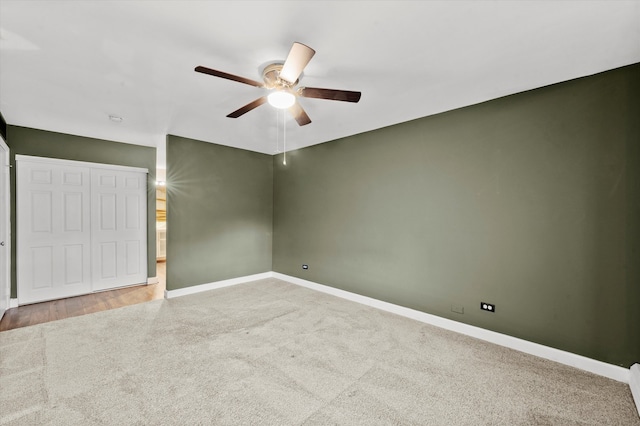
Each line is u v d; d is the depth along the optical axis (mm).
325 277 4176
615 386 1939
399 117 3123
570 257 2223
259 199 4906
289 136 3910
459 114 2834
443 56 1936
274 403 1748
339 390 1882
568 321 2227
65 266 3820
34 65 2055
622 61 1959
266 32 1689
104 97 2605
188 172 4012
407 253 3230
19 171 3465
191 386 1902
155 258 4629
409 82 2309
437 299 2975
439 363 2223
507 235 2529
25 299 3523
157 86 2389
